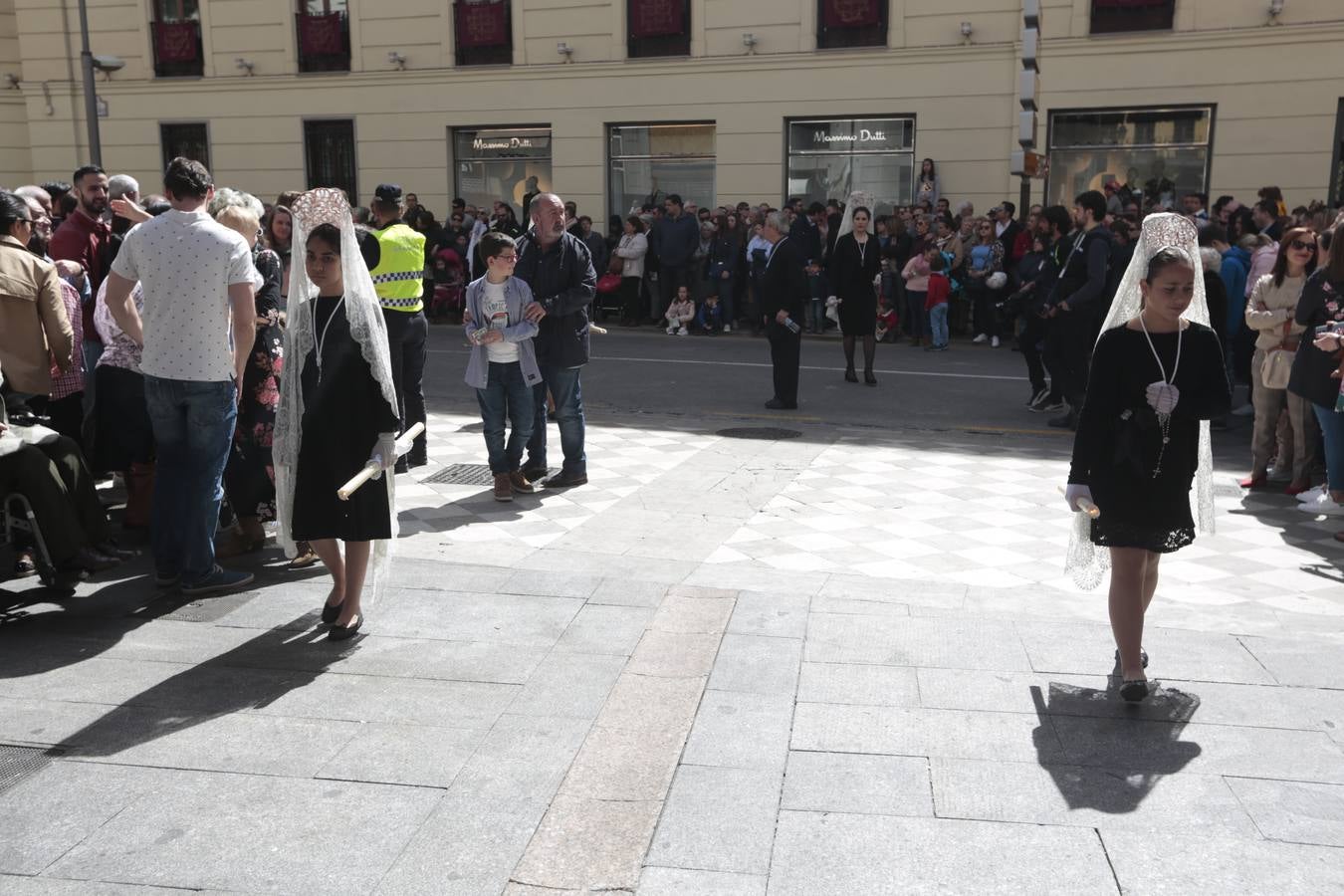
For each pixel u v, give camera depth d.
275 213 6.94
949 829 3.38
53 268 5.73
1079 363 9.63
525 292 7.22
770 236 10.73
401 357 8.05
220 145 22.91
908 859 3.23
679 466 8.48
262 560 5.96
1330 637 4.84
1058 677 4.44
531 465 7.81
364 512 4.73
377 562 5.00
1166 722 4.05
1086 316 9.52
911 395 11.78
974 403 11.32
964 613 5.12
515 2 20.75
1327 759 3.79
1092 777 3.68
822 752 3.84
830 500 7.53
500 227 17.55
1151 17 17.36
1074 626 4.97
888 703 4.20
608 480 8.04
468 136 21.69
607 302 18.48
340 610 4.91
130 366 6.05
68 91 23.36
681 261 17.28
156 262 5.04
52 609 5.18
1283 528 6.90
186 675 4.47
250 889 3.09
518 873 3.17
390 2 21.42
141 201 7.46
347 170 22.47
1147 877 3.14
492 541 6.47
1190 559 6.31
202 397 5.17
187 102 22.88
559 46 20.52
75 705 4.20
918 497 7.62
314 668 4.54
